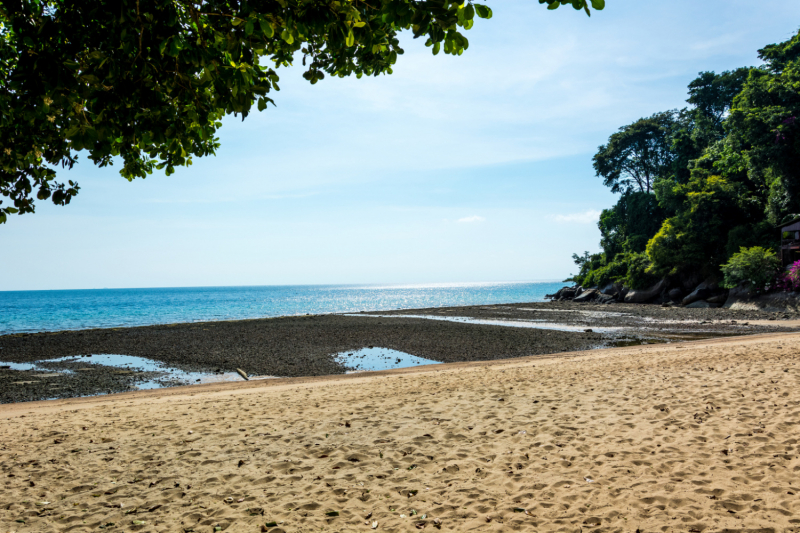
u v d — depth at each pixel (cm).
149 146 473
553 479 490
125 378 1662
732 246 4209
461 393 979
